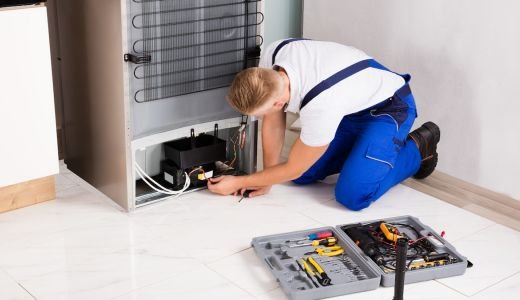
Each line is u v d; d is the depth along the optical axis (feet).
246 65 8.80
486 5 8.40
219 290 6.95
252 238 7.69
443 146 9.39
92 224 8.07
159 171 9.20
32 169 8.07
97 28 7.97
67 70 8.86
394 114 8.35
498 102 8.59
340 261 7.38
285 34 11.02
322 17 10.52
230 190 8.67
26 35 7.52
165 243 7.73
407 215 8.12
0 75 7.48
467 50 8.76
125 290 6.91
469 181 9.21
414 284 7.11
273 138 8.50
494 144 8.78
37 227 7.98
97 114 8.45
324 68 7.64
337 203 8.68
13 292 6.83
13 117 7.73
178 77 8.27
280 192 8.91
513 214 8.54
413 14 9.25
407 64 9.53
